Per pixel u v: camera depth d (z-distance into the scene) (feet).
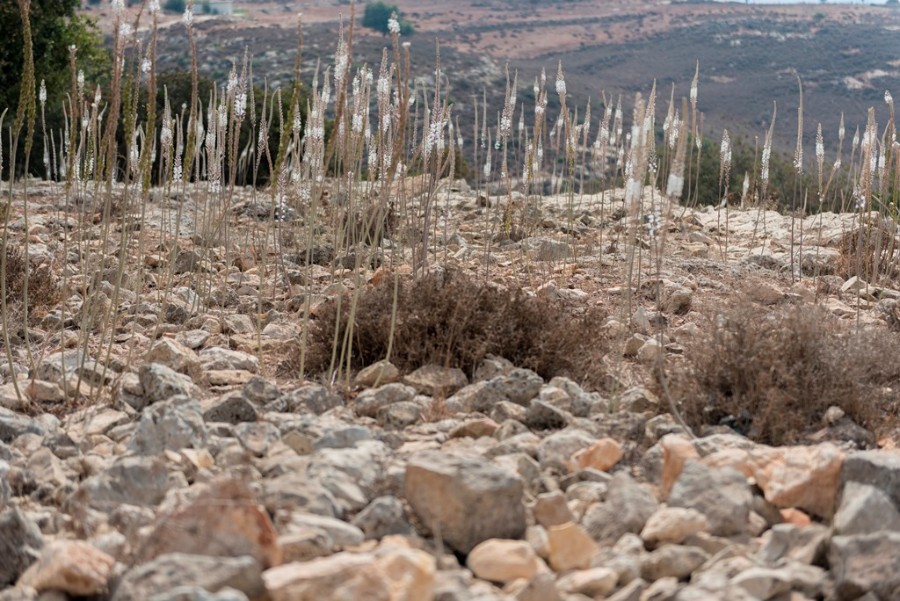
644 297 27.50
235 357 20.83
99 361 20.45
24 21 17.99
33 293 25.39
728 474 12.80
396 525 11.96
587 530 12.42
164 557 9.89
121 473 13.33
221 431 15.66
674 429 15.94
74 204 41.81
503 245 36.27
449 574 10.68
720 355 17.48
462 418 16.92
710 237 40.91
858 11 489.67
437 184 31.71
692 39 429.79
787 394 16.63
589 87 295.69
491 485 11.80
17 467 14.87
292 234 36.19
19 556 11.64
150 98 18.97
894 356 19.58
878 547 10.66
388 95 23.31
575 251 33.96
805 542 11.64
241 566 9.73
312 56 237.45
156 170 47.98
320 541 11.14
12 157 18.76
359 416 17.44
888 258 32.27
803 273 32.96
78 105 23.53
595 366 19.79
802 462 13.15
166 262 30.99
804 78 364.38
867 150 29.09
